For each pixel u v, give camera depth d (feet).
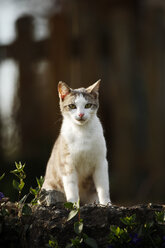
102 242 15.31
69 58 44.16
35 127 45.55
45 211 16.15
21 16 44.83
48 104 45.39
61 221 15.79
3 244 16.71
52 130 44.47
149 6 42.83
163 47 42.78
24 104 45.57
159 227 15.23
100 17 43.29
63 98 19.94
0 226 16.56
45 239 15.83
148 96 42.78
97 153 18.67
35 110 45.70
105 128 43.45
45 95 45.88
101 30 43.37
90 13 43.32
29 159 40.86
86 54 43.19
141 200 38.88
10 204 17.97
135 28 43.04
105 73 43.42
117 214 15.55
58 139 19.99
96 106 19.66
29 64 45.32
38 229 15.99
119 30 42.63
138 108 43.14
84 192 20.11
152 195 41.14
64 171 18.67
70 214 15.29
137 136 43.06
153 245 14.87
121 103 42.88
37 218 16.16
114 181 40.88
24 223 16.69
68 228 15.64
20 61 45.14
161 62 42.70
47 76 45.60
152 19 42.60
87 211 15.79
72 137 18.61
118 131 43.11
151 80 42.65
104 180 18.80
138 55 43.14
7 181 36.11
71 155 18.54
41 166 39.78
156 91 42.63
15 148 44.32
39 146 44.21
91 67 43.06
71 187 18.47
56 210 16.17
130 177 42.29
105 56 43.55
